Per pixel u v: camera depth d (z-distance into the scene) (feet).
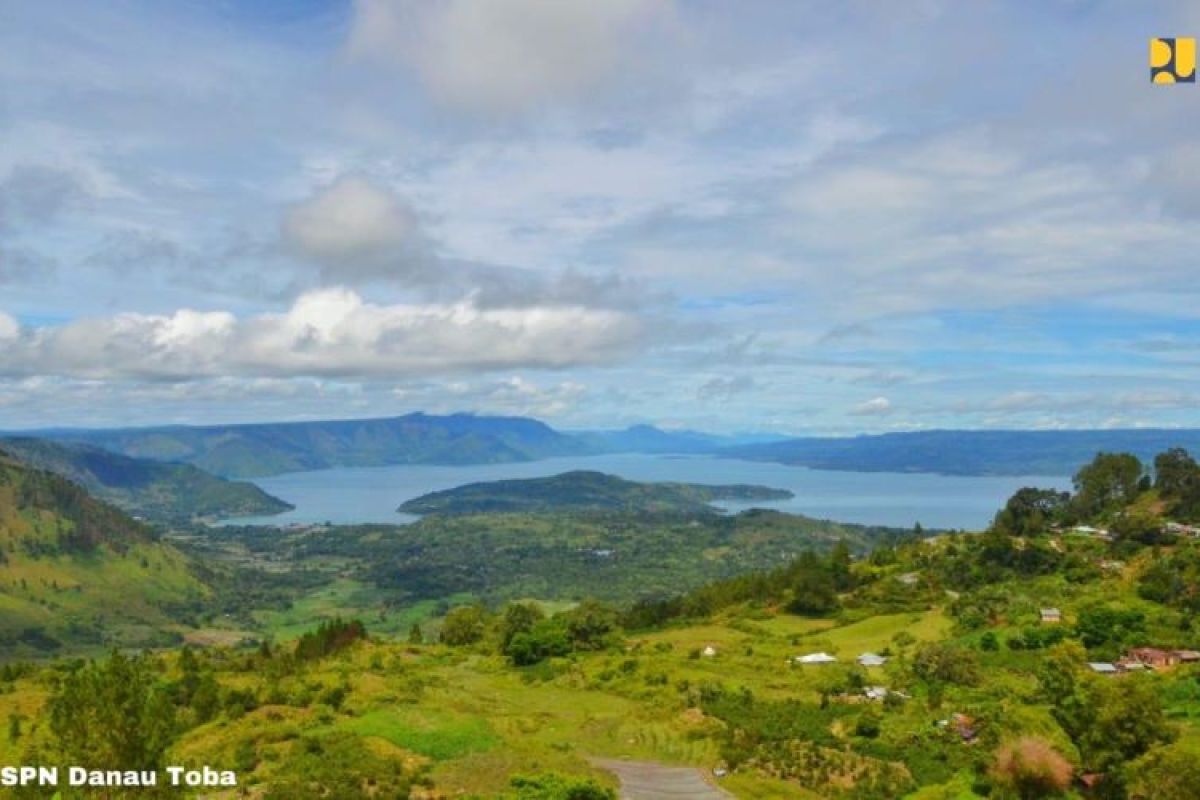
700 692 260.01
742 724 224.94
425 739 204.03
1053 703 193.67
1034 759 166.50
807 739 212.84
